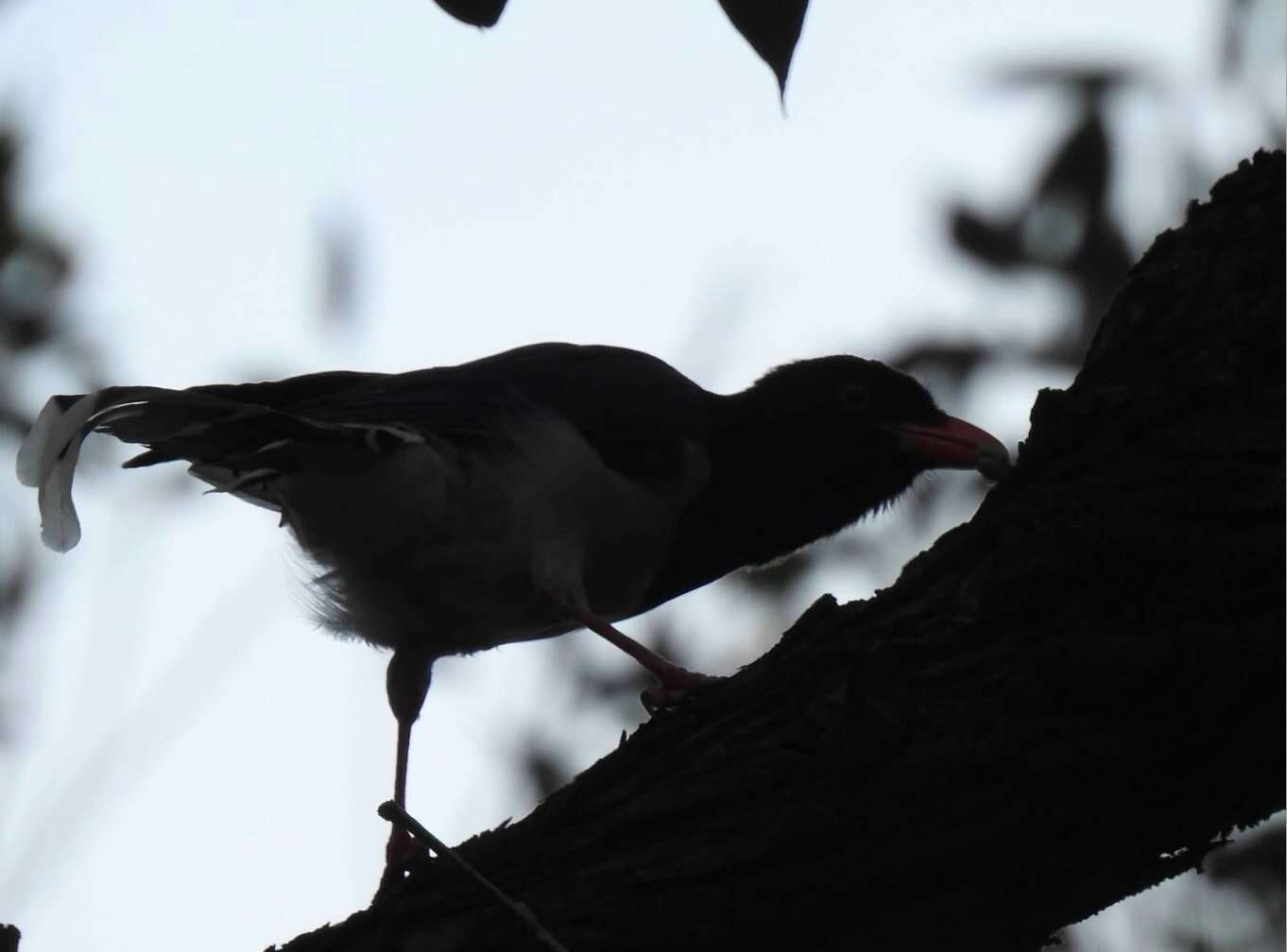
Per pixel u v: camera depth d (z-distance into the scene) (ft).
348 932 20.94
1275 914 33.58
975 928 19.20
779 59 17.31
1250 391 18.95
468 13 19.08
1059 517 19.20
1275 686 17.81
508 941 20.02
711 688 21.50
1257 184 20.18
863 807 19.03
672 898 19.58
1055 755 18.37
